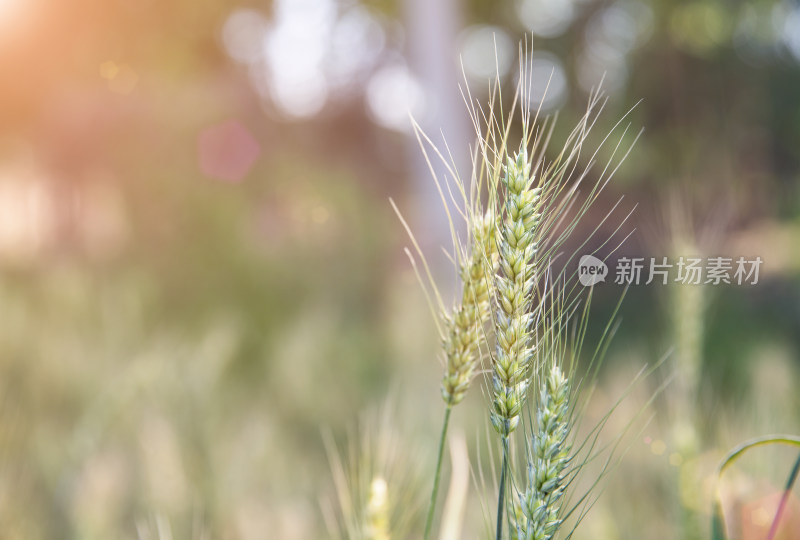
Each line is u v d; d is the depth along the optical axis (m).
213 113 6.70
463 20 14.55
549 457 0.89
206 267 5.47
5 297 4.36
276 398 4.01
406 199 8.34
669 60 12.34
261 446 2.86
